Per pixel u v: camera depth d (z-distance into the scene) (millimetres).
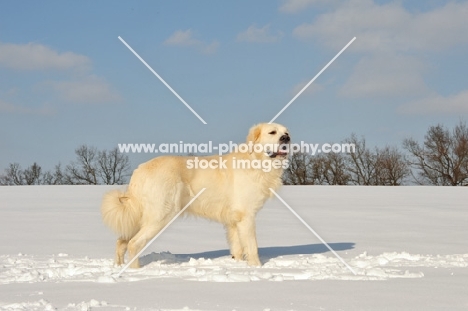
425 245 9805
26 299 5082
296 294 5184
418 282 5836
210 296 5109
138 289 5492
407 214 16250
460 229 12500
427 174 53844
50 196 25625
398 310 4531
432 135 52812
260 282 5871
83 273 6816
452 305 4711
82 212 17000
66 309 4617
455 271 6719
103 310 4566
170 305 4738
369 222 14148
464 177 52531
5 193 28078
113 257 8531
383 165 53219
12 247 9617
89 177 57062
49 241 10445
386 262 7598
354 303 4789
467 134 52188
